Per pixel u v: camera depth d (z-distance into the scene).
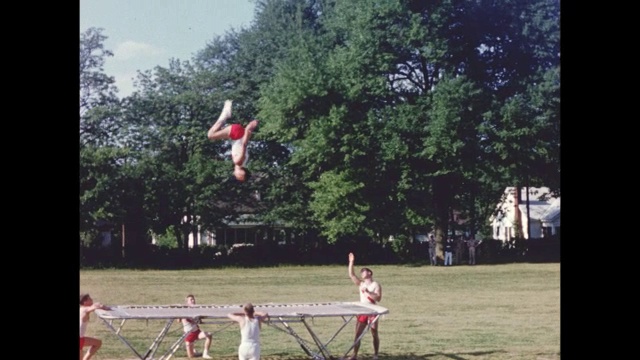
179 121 65.69
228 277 45.59
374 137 59.56
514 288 37.31
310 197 64.44
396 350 18.50
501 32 61.56
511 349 18.56
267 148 65.50
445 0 59.94
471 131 59.50
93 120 64.62
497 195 66.88
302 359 17.25
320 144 58.81
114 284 40.62
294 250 57.28
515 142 58.69
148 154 62.75
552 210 87.62
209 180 61.78
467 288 37.38
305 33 68.19
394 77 62.88
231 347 18.92
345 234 59.19
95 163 59.69
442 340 20.11
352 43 61.97
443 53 59.28
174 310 16.03
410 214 59.62
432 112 58.88
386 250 59.38
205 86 67.56
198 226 62.53
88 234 60.75
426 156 58.84
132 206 60.38
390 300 31.78
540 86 59.78
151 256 55.53
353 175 58.94
